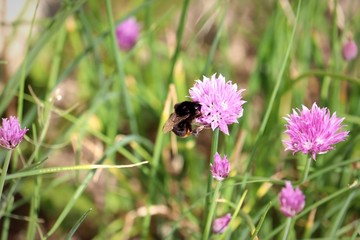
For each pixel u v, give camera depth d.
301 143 0.53
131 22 0.81
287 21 0.79
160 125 0.72
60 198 0.81
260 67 0.84
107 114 0.85
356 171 0.72
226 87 0.54
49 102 0.69
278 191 0.73
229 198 0.67
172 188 0.80
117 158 0.86
